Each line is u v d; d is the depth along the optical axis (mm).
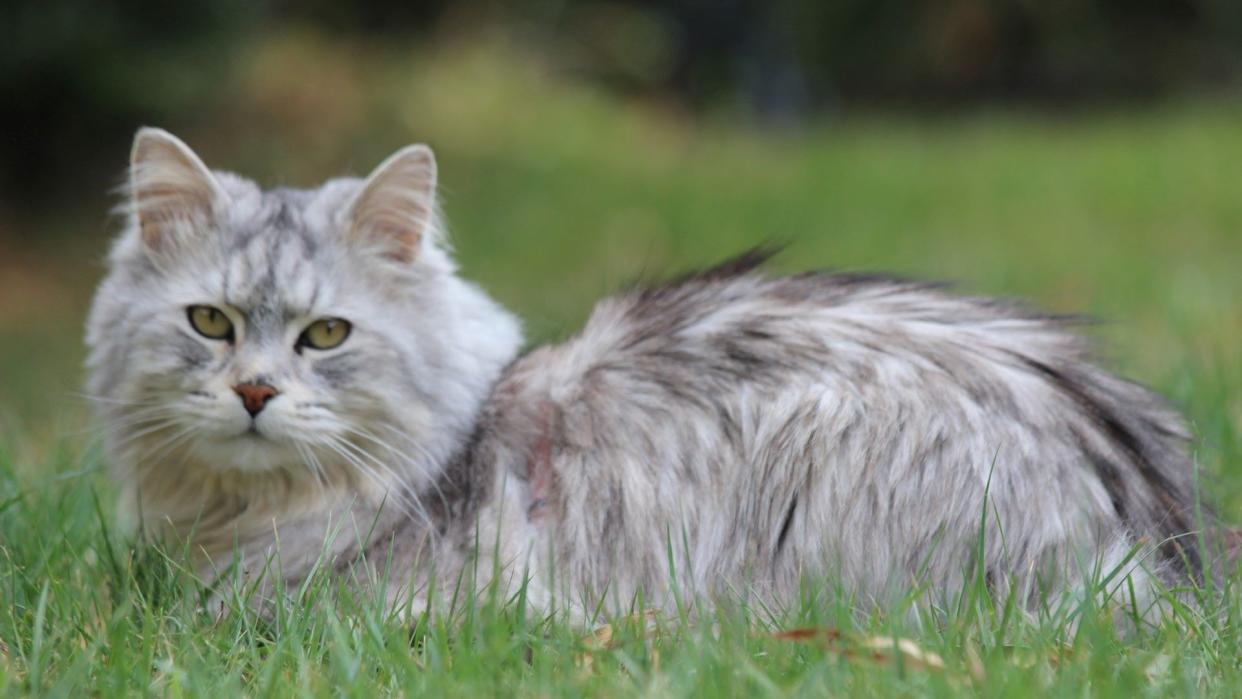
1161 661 4754
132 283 6023
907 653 4648
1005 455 5465
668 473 5738
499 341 6441
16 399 12531
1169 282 14570
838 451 5523
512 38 30188
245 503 6082
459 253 19000
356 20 28469
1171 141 24281
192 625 5379
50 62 16922
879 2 33938
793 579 5523
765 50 35438
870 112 35562
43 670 4906
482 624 5180
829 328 5887
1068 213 19625
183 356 5789
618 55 33125
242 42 18344
